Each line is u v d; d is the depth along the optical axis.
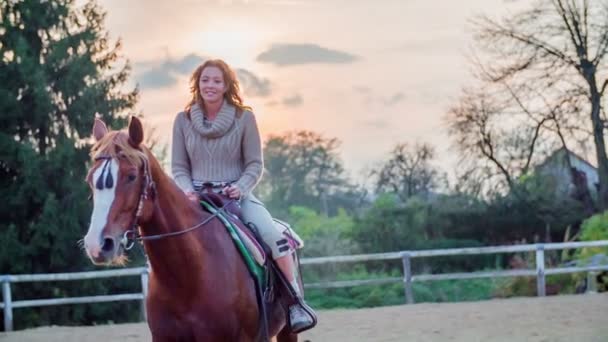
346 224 33.84
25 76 23.83
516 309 14.83
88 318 24.05
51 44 25.08
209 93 6.12
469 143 35.06
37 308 23.56
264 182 62.16
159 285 5.45
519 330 12.35
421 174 46.31
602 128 32.72
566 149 33.69
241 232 5.88
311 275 29.09
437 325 13.27
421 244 32.19
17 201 23.48
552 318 13.45
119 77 25.69
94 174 4.88
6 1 24.84
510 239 33.47
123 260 5.00
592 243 17.81
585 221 25.02
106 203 4.82
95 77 25.20
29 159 23.19
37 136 24.86
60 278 16.61
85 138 24.91
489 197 34.31
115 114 25.48
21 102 24.28
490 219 33.38
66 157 23.66
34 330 15.03
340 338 12.34
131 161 4.96
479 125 34.88
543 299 16.38
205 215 5.74
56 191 23.92
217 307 5.47
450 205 34.09
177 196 5.47
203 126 6.11
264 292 5.97
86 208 23.80
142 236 5.30
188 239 5.38
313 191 63.50
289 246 6.25
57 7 24.97
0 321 22.95
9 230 23.00
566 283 20.42
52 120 24.62
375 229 32.72
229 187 6.03
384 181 47.03
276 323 6.32
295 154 64.25
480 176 35.09
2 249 22.92
